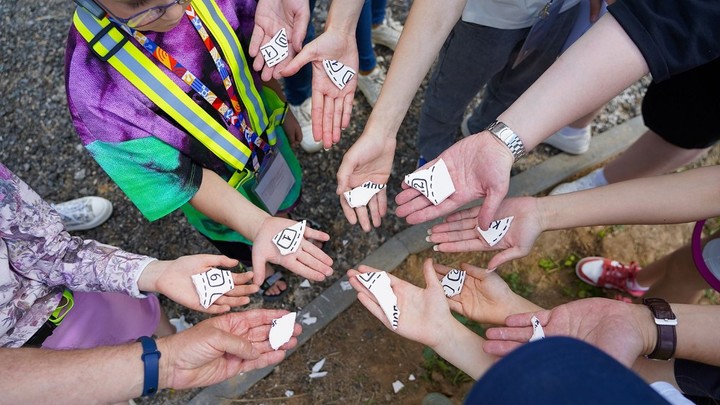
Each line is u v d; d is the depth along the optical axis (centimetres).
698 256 78
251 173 78
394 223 112
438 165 73
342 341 101
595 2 82
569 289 108
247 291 72
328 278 107
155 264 68
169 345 62
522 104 66
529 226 72
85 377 57
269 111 83
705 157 120
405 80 75
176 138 66
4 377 55
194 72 66
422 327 71
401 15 138
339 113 78
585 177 114
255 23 74
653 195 68
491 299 76
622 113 126
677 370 61
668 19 57
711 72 75
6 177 60
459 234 77
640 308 62
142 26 58
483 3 78
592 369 32
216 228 84
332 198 115
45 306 65
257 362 70
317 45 75
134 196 68
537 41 84
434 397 92
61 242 65
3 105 126
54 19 137
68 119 124
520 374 32
